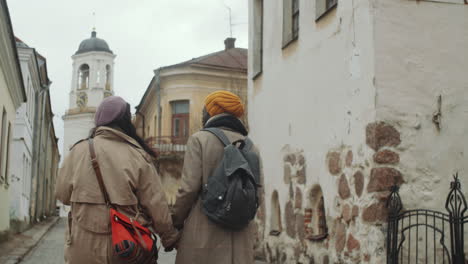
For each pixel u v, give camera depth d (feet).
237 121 13.73
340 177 24.94
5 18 40.65
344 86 24.95
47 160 127.44
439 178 22.35
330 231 25.82
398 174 21.95
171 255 39.73
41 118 93.15
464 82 23.11
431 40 23.04
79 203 11.62
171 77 102.12
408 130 22.33
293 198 30.96
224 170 12.44
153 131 112.47
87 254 11.42
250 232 13.14
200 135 13.10
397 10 22.88
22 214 71.41
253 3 41.22
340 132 25.20
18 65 52.08
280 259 32.58
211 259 12.51
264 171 36.32
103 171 11.62
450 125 22.76
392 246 21.04
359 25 23.75
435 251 21.07
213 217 12.43
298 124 30.63
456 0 23.50
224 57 106.22
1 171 50.52
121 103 12.51
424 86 22.70
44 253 45.65
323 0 28.60
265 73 36.99
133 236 11.42
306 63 29.66
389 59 22.53
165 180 101.96
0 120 48.19
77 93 248.32
